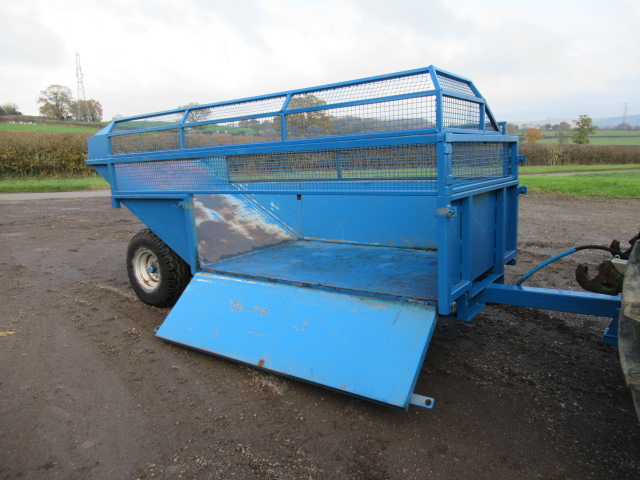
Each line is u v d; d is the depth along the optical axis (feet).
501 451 8.76
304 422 9.91
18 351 13.79
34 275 22.34
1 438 9.68
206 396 11.08
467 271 10.95
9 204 52.95
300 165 12.91
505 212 13.48
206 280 14.66
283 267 14.82
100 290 19.72
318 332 11.41
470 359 12.55
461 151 10.66
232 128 14.73
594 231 29.78
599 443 8.94
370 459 8.65
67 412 10.56
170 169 15.71
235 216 17.47
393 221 17.28
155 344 14.08
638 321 6.56
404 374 9.73
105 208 48.98
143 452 9.08
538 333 14.19
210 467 8.58
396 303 10.98
